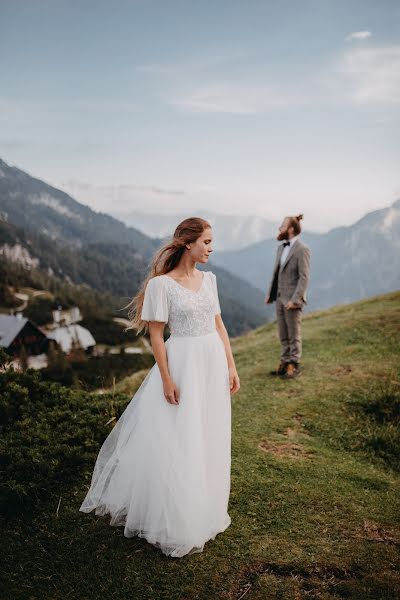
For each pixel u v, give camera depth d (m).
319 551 3.54
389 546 3.64
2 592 3.03
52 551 3.42
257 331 15.09
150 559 3.38
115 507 3.60
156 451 3.42
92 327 105.69
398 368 8.23
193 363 3.49
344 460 5.34
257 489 4.41
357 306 15.06
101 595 3.06
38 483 3.96
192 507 3.38
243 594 3.11
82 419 4.94
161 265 3.61
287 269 7.98
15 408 4.93
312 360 9.09
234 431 5.96
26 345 82.69
